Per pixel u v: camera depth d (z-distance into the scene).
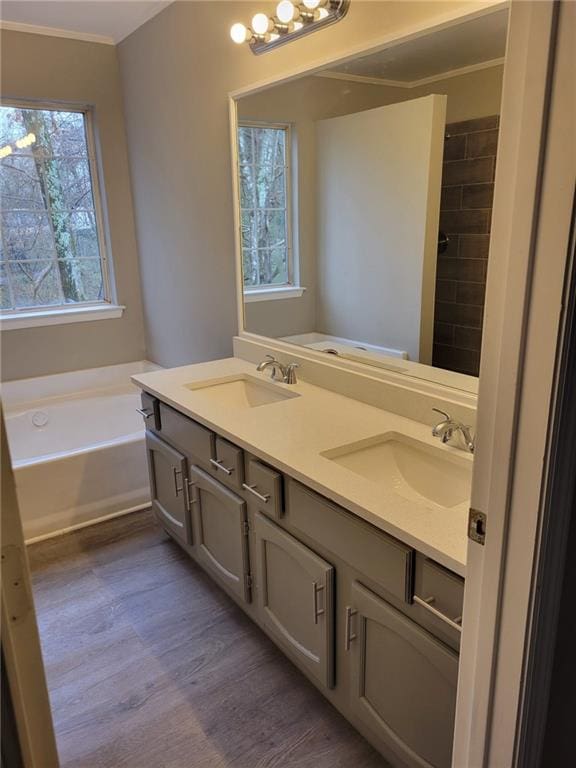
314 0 1.77
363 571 1.35
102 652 1.97
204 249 2.90
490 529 0.84
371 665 1.42
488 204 1.50
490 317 0.77
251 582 1.92
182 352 3.37
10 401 3.40
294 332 2.36
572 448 0.75
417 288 1.76
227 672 1.88
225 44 2.41
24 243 3.36
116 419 3.61
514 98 0.68
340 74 1.87
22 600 0.73
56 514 2.73
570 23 0.60
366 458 1.68
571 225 0.65
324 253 2.12
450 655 1.16
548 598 0.82
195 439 2.04
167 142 3.02
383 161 1.80
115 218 3.54
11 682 0.72
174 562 2.50
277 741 1.63
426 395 1.75
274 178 2.29
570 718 0.95
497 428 0.79
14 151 3.22
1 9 2.75
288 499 1.58
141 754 1.60
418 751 1.32
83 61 3.21
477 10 1.42
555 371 0.71
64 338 3.54
